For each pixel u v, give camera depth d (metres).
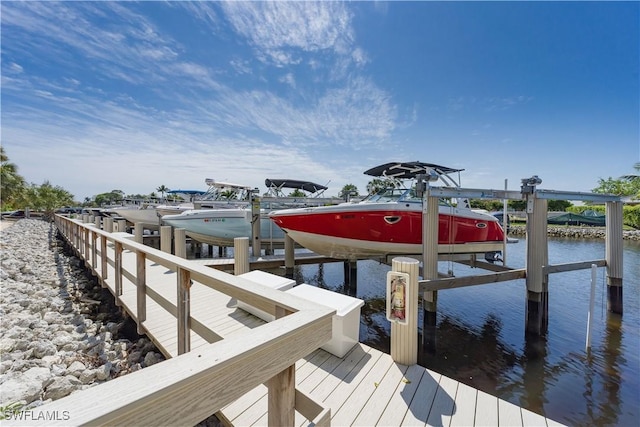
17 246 10.29
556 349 4.37
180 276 2.19
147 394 0.64
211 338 1.91
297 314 1.12
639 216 19.72
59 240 13.56
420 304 6.24
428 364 4.01
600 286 7.50
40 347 3.15
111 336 3.67
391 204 5.59
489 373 3.78
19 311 4.35
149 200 16.62
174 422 0.69
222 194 11.55
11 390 2.34
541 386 3.50
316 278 9.02
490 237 6.51
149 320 3.21
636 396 3.32
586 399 3.28
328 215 5.64
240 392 0.83
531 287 4.85
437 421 1.80
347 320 2.57
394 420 1.80
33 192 33.38
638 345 4.48
